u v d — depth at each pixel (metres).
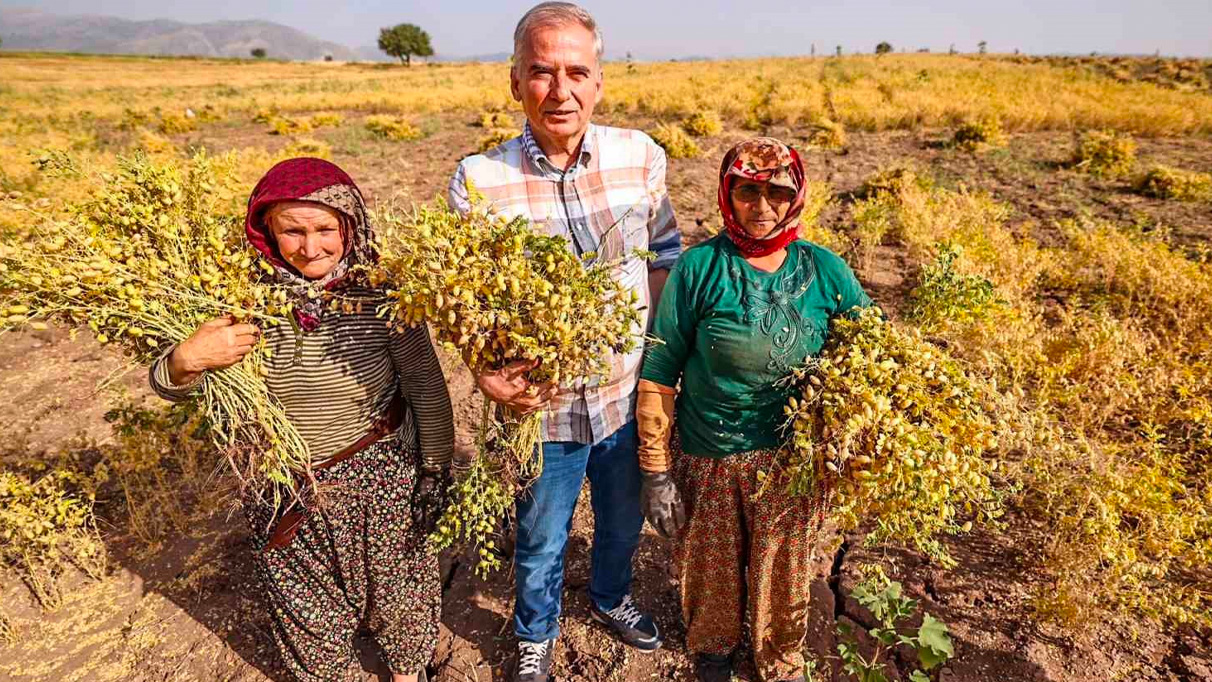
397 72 65.44
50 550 2.66
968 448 1.68
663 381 1.91
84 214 1.57
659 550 2.94
